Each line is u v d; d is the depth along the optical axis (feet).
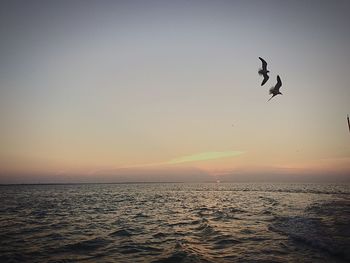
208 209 100.99
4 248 43.42
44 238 51.01
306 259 35.32
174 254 39.11
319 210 80.59
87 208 109.29
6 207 116.16
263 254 38.42
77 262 36.01
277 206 104.17
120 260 36.76
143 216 82.48
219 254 39.14
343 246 39.40
